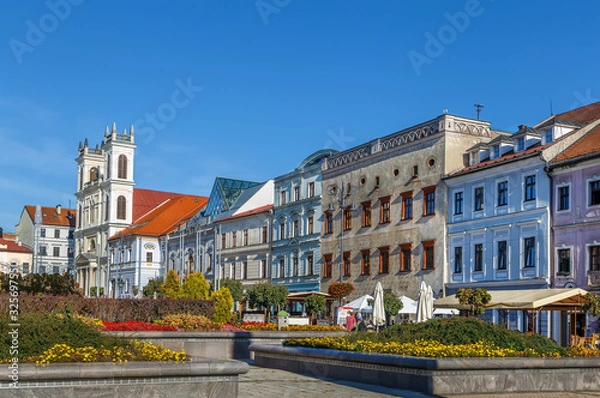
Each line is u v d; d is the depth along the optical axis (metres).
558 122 46.34
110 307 37.84
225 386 15.70
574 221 42.91
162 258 106.75
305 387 20.48
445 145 53.09
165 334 31.73
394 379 20.30
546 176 45.03
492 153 51.06
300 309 69.56
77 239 130.38
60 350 15.23
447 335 22.36
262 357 27.34
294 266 72.12
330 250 65.94
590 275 41.25
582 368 20.62
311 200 69.50
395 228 57.62
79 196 131.75
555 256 44.06
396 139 58.38
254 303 62.28
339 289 56.69
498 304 32.53
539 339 22.70
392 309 46.06
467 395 18.97
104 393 14.50
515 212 47.03
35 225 142.25
